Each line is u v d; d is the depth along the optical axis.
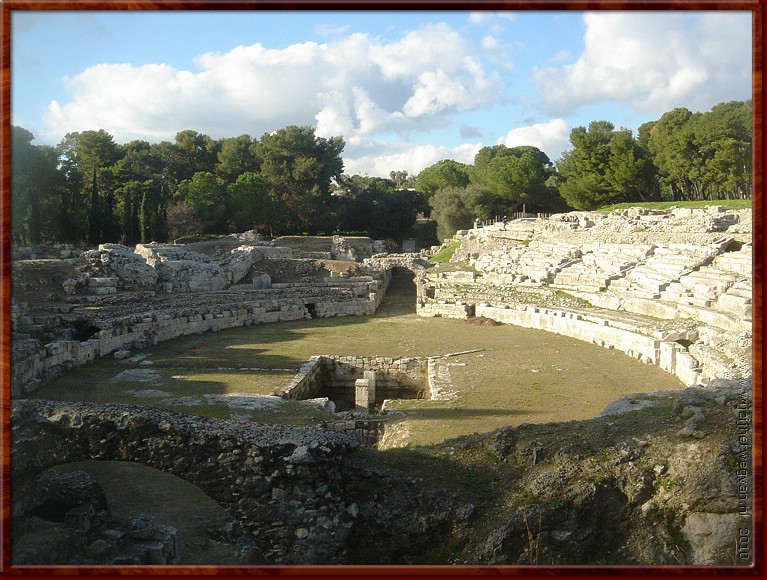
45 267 46.53
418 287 66.19
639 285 49.75
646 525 15.38
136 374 33.97
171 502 16.52
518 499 16.05
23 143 54.69
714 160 71.88
